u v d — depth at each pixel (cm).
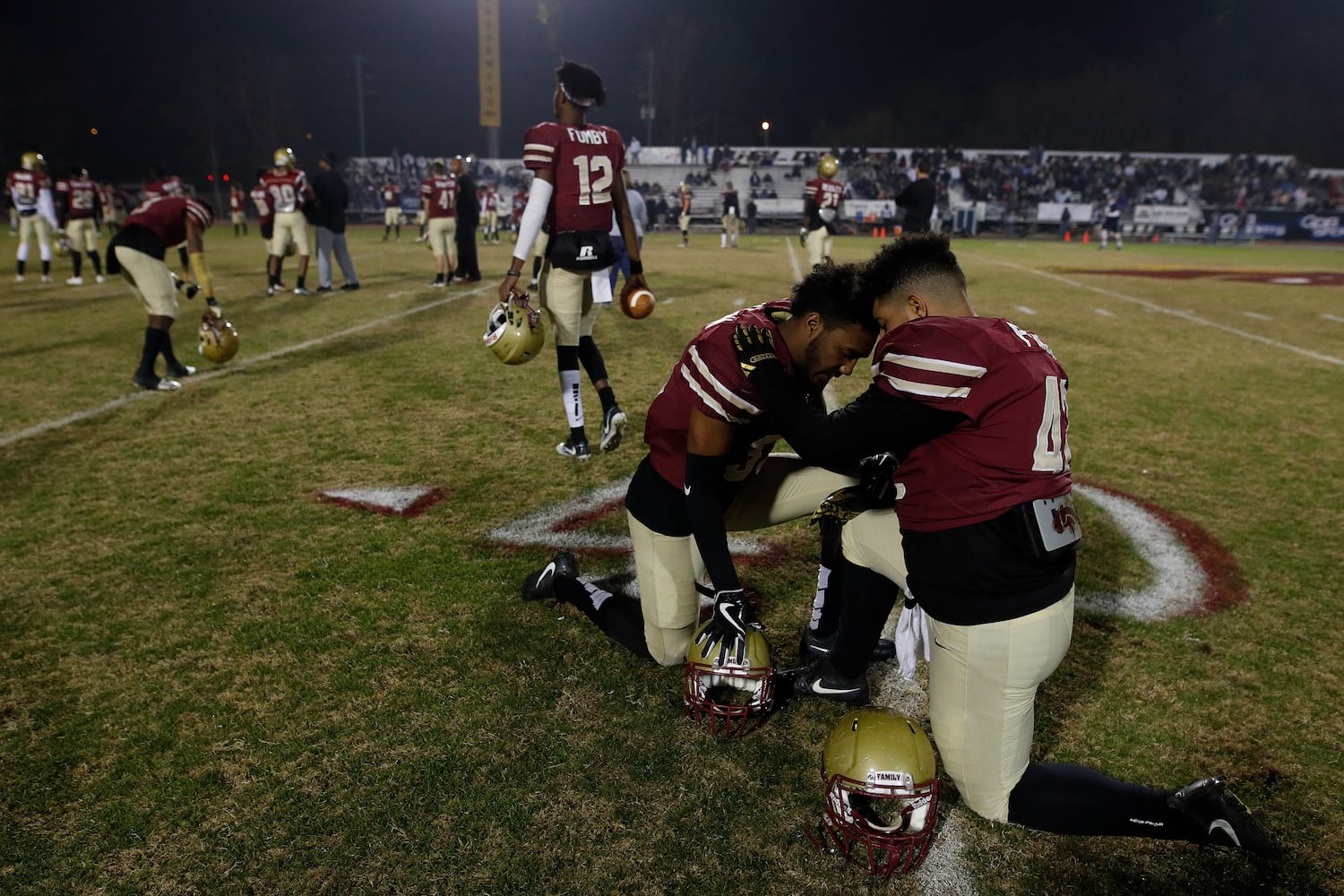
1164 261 1916
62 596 309
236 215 2341
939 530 178
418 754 226
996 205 3056
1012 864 196
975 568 175
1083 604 311
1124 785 188
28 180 1152
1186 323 930
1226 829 182
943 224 3000
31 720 241
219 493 405
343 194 1046
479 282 1187
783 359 202
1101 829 189
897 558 210
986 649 178
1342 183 3177
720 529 211
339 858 193
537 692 253
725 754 228
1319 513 396
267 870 190
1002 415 170
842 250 2059
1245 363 719
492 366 666
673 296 1063
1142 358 730
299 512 384
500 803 210
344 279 1221
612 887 186
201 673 262
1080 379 651
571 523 373
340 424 514
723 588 210
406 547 349
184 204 572
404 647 276
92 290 1086
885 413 172
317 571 328
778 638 287
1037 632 176
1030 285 1295
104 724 239
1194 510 398
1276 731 242
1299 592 321
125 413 533
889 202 2986
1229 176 3247
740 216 3158
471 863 192
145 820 205
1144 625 297
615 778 219
